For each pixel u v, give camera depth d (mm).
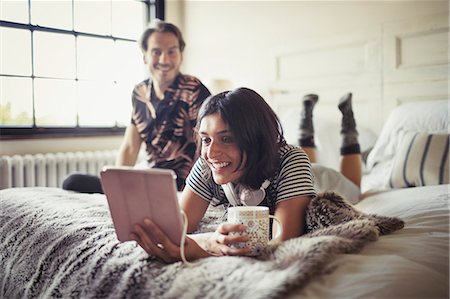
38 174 2758
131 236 860
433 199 1294
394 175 1789
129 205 827
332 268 747
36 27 2936
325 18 2746
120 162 2287
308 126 2133
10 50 2842
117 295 798
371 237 885
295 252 781
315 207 979
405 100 2361
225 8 3391
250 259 811
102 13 3299
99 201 1413
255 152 957
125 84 3416
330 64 2701
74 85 3129
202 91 2221
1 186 2637
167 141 2201
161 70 2205
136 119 2287
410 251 879
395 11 2404
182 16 3748
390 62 2412
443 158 1710
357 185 1941
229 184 1035
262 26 3131
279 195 1001
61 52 3062
